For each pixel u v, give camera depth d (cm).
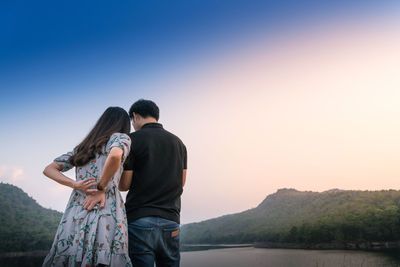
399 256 8081
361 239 12325
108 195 180
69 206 179
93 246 162
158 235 198
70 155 191
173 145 227
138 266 191
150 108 243
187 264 9050
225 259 10219
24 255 11681
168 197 210
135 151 211
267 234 19138
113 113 206
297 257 9419
